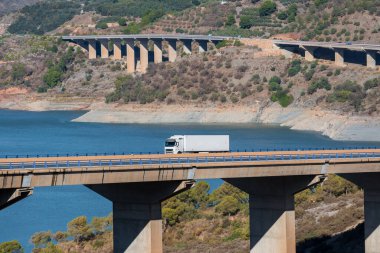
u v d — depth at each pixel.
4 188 158.62
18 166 166.50
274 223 189.50
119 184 174.38
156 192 175.50
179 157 182.75
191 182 177.75
